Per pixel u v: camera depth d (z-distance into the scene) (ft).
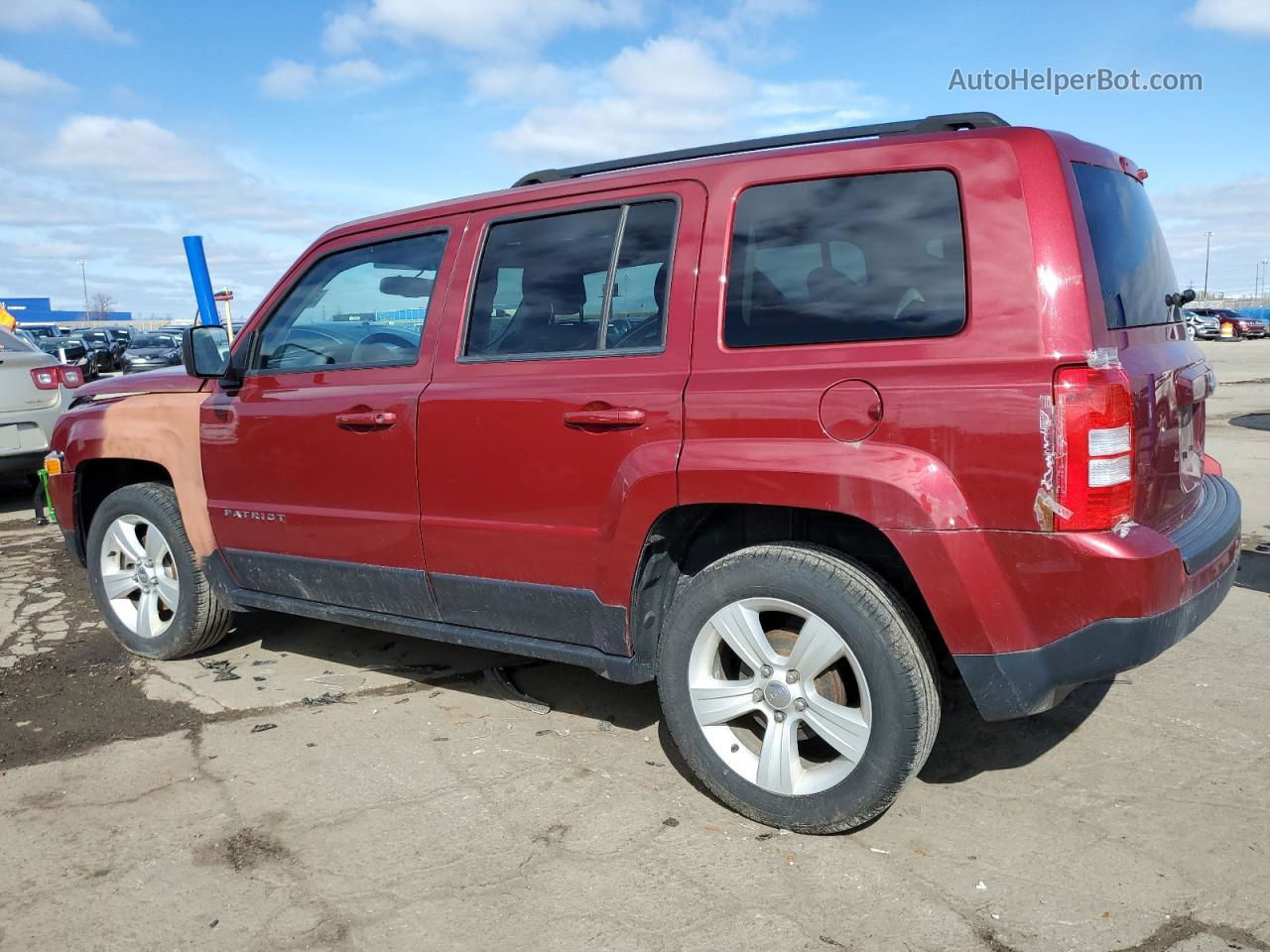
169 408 14.40
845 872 8.92
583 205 10.90
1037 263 8.31
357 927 8.29
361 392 12.16
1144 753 11.11
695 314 9.86
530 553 10.84
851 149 9.36
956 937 7.96
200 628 14.71
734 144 10.53
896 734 8.77
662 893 8.66
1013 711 8.52
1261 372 71.56
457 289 11.69
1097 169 9.41
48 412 26.58
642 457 9.84
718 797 10.03
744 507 10.18
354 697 13.51
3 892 8.93
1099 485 8.04
